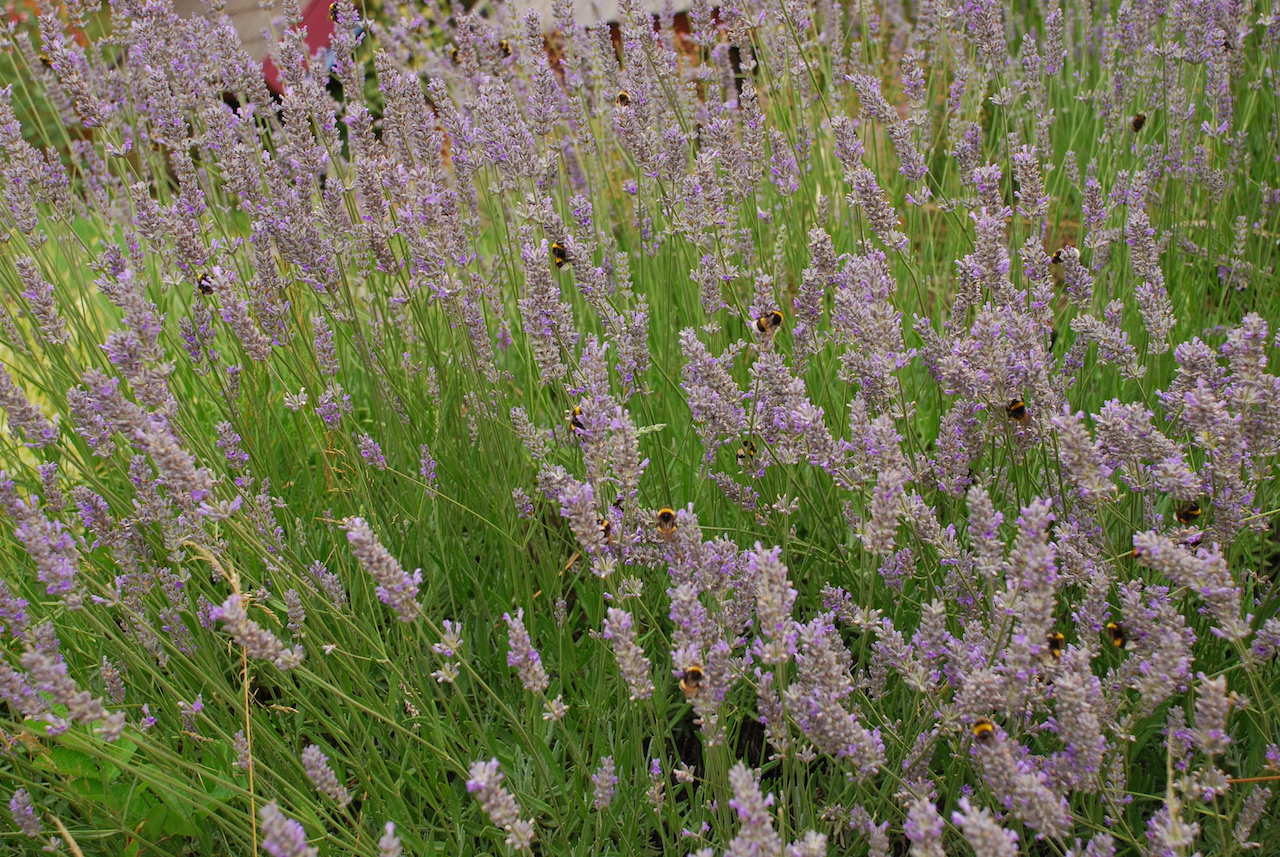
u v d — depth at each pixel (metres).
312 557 0.82
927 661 0.60
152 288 1.13
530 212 0.80
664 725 0.76
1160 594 0.61
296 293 1.02
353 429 0.96
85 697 0.54
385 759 0.80
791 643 0.55
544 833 0.74
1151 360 0.89
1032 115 1.31
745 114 1.05
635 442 0.61
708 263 0.90
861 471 0.69
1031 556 0.52
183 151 0.95
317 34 1.70
